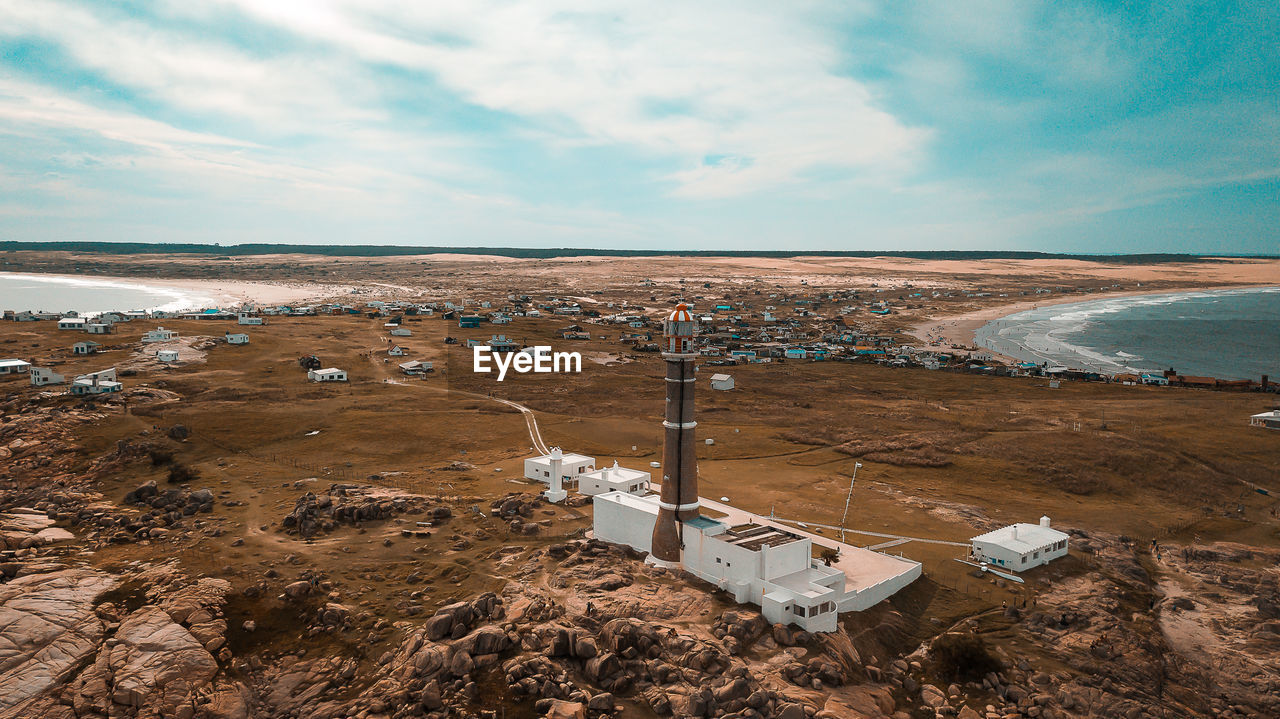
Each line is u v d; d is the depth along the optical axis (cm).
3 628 6234
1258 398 18388
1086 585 8162
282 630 6600
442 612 6256
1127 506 10962
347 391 16838
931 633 7088
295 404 15250
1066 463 12488
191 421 13550
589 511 9344
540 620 6316
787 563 7075
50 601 6681
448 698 5525
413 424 14162
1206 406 17188
